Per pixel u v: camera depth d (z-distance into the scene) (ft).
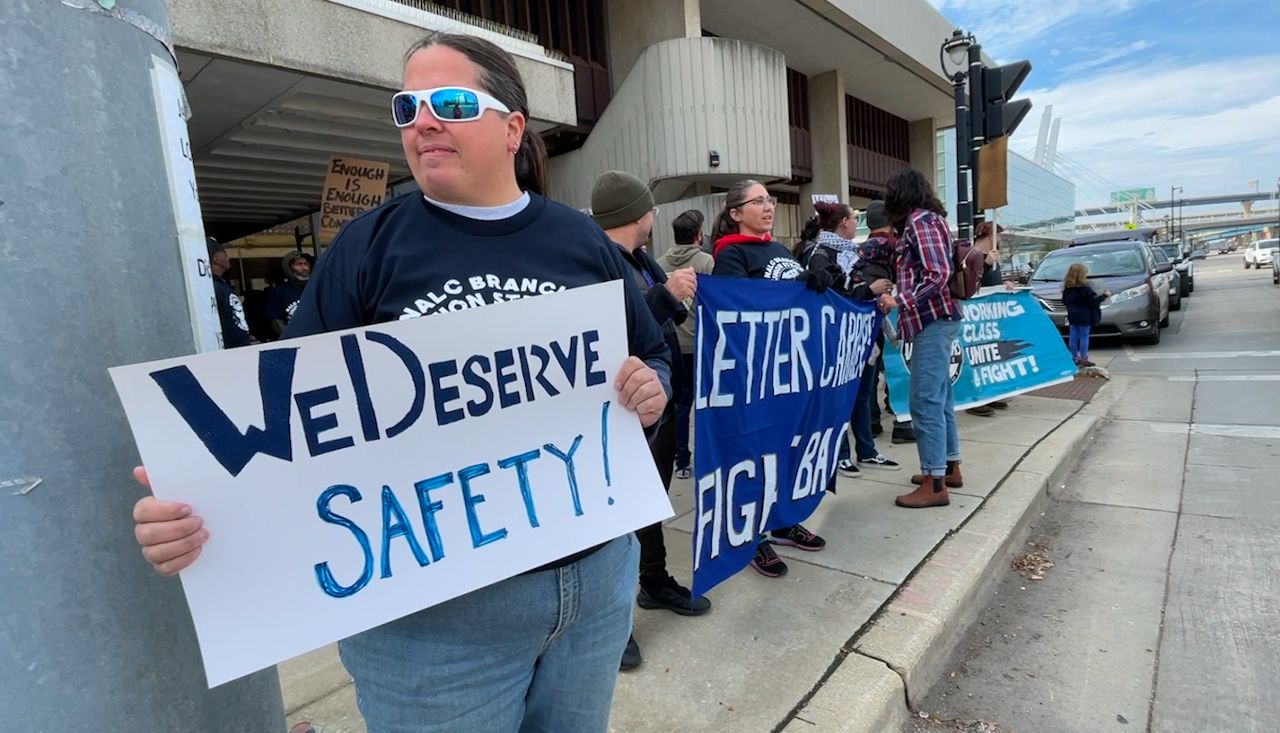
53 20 3.19
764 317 8.56
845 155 49.08
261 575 3.37
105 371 3.38
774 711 6.96
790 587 9.50
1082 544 11.71
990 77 20.86
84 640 3.35
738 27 38.81
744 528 8.69
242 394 3.30
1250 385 22.59
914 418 12.38
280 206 34.09
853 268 13.98
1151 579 10.30
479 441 3.89
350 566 3.55
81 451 3.31
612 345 4.28
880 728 6.97
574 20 31.58
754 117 30.83
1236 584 9.95
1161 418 19.54
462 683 3.83
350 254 3.72
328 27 17.84
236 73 17.30
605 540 4.17
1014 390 20.07
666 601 8.98
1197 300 57.52
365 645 3.84
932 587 9.30
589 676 4.35
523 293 3.97
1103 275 35.50
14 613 3.17
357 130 22.93
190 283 3.89
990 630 9.22
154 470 3.14
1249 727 7.04
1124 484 14.46
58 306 3.22
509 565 3.86
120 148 3.47
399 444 3.68
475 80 3.68
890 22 41.91
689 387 12.88
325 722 7.05
